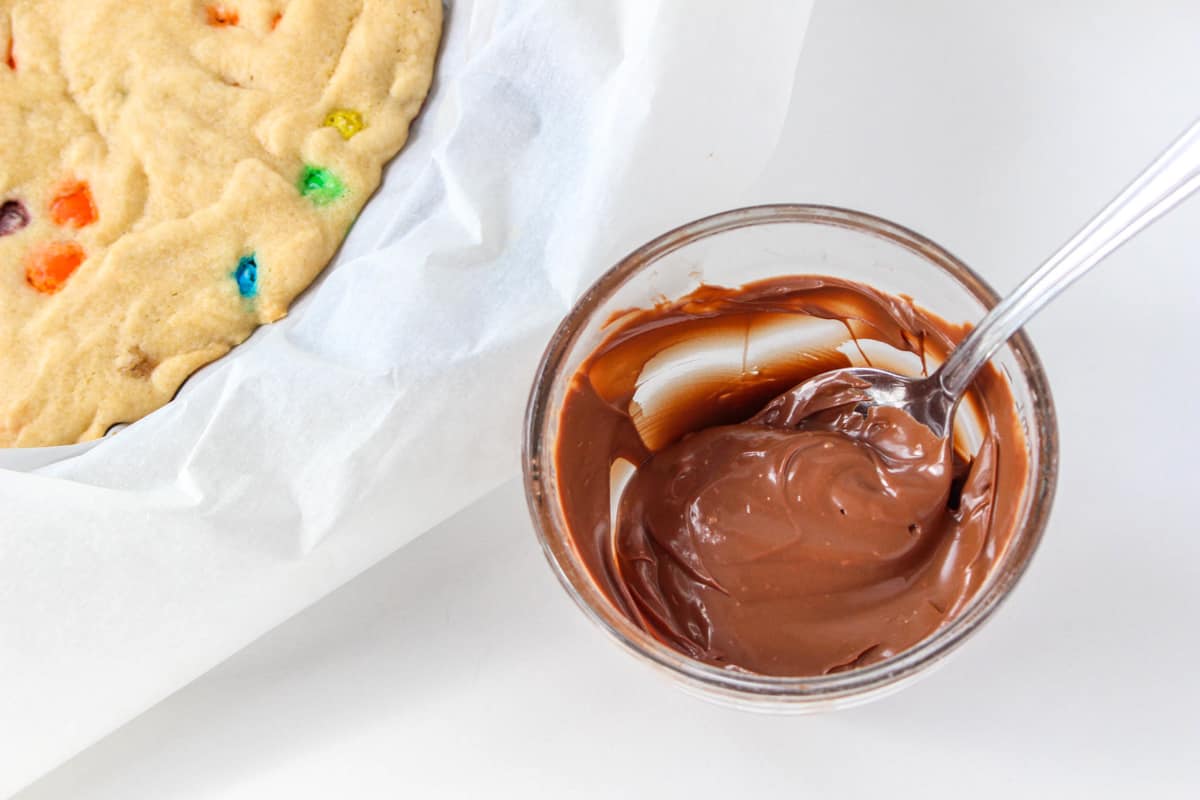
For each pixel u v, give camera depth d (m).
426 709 0.57
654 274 0.53
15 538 0.55
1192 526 0.56
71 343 0.59
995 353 0.51
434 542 0.58
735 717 0.56
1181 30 0.60
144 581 0.56
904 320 0.54
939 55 0.61
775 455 0.52
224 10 0.63
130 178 0.60
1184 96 0.60
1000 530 0.50
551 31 0.58
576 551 0.51
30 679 0.56
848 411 0.53
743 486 0.52
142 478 0.56
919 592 0.51
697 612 0.52
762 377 0.55
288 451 0.56
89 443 0.58
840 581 0.51
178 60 0.62
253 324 0.60
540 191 0.58
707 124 0.57
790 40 0.56
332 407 0.56
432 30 0.62
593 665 0.57
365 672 0.57
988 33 0.61
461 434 0.56
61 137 0.61
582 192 0.57
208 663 0.57
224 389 0.57
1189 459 0.56
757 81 0.57
